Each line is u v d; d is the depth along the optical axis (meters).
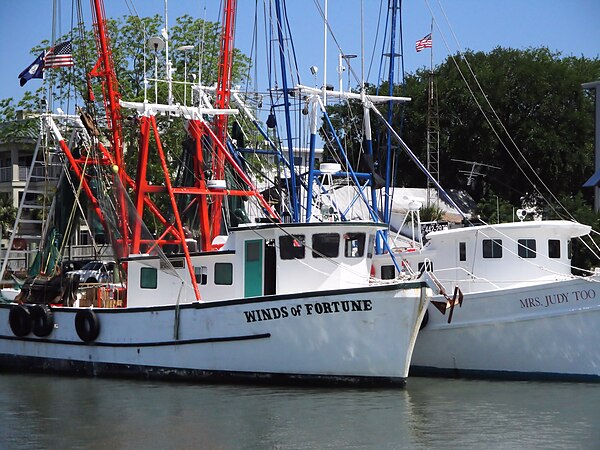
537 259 34.16
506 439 23.81
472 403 28.08
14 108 60.66
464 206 62.72
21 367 35.41
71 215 35.59
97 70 37.50
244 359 29.80
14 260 55.25
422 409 27.03
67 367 33.91
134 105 33.16
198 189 33.09
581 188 71.00
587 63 77.06
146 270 33.47
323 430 24.58
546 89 71.62
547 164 70.44
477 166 68.94
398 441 23.59
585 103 72.25
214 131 36.47
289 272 30.48
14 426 25.47
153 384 30.88
